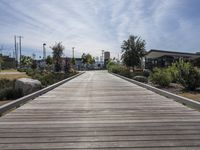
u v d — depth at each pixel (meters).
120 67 56.50
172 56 57.22
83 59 118.19
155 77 25.05
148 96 16.44
